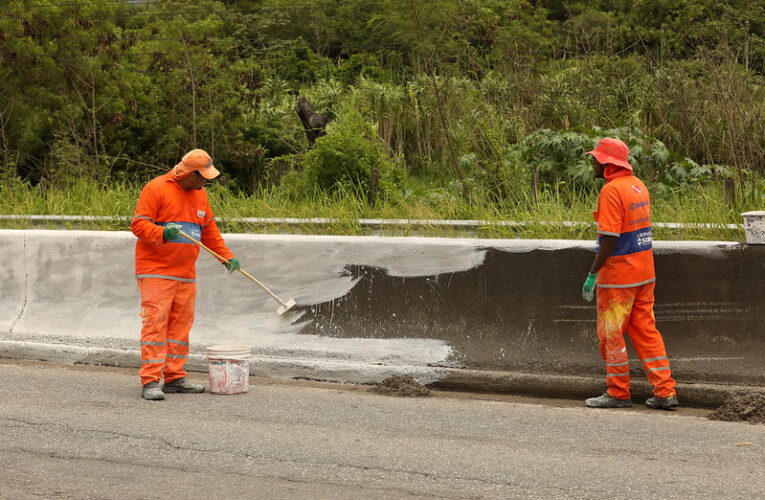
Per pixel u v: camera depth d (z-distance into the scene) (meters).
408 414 8.12
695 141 21.86
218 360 8.95
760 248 8.63
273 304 10.08
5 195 18.16
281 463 6.46
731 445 7.06
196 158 8.87
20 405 8.23
